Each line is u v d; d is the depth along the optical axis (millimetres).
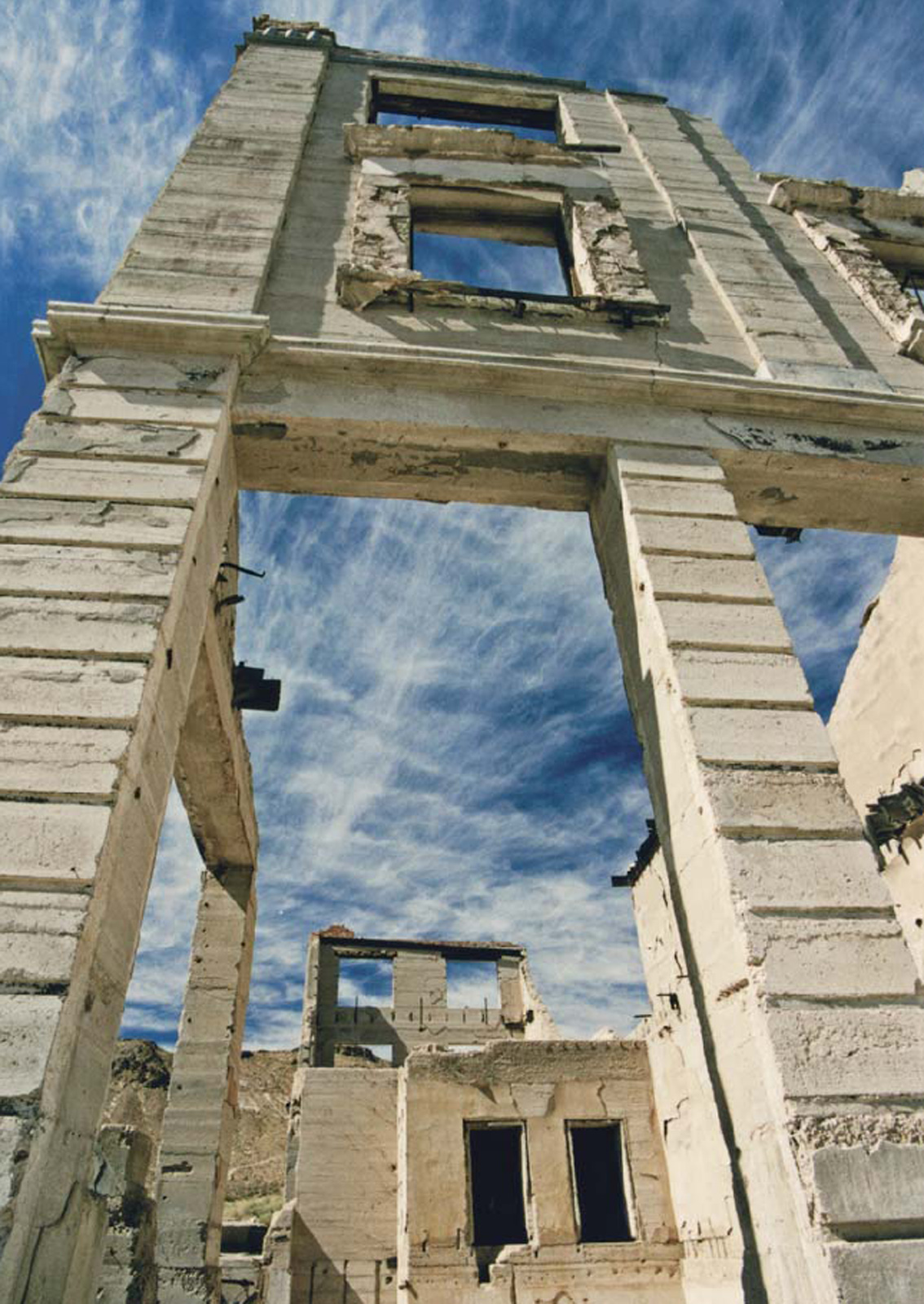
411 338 7734
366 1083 16406
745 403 7363
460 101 12719
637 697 6246
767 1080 3916
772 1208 3822
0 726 4363
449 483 7332
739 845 4586
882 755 11250
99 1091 3938
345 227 9109
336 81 12133
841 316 9172
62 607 4930
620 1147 14453
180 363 6695
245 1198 32156
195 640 5730
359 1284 14258
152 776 4789
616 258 9203
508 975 24391
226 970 10648
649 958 15516
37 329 6684
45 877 3883
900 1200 3494
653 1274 13188
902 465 7238
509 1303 12742
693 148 11758
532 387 7145
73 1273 3924
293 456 7008
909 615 10836
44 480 5617
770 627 5762
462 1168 13836
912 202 11203
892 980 4141
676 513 6414
